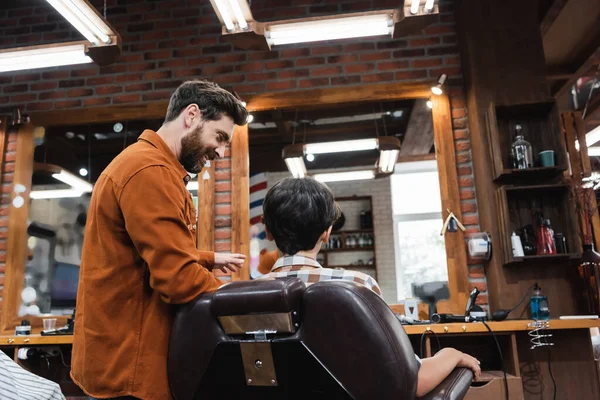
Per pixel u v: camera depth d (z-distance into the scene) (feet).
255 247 11.43
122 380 3.42
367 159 14.57
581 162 11.09
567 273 9.80
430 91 11.53
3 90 12.81
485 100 10.64
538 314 9.14
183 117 4.34
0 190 12.15
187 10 12.64
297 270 3.34
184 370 3.00
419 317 10.48
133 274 3.66
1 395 2.32
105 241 3.70
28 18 13.19
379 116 13.19
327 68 11.93
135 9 12.81
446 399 2.83
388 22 8.77
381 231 17.35
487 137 10.46
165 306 3.61
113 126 12.87
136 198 3.53
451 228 10.67
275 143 13.75
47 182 12.76
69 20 8.34
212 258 4.26
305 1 12.32
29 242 12.24
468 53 10.95
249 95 11.95
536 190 10.03
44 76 12.73
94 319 3.60
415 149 14.39
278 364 2.73
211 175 11.75
